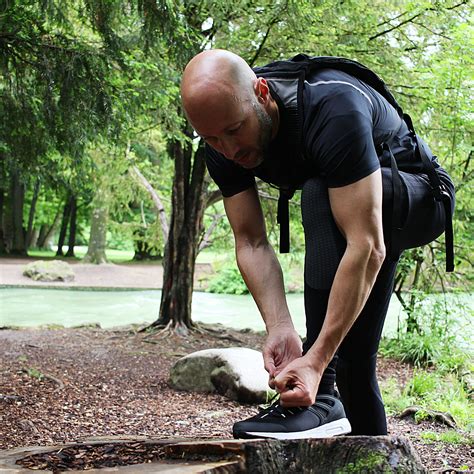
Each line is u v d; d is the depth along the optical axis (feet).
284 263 41.88
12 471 5.70
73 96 18.17
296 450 6.10
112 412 16.55
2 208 91.30
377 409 7.28
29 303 47.11
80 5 18.71
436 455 12.42
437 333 25.96
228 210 7.25
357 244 5.92
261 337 31.68
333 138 5.87
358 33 25.18
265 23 23.06
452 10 26.25
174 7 18.43
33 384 19.10
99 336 29.25
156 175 38.75
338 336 6.11
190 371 19.44
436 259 27.40
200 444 5.99
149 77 20.44
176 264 30.78
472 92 25.62
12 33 17.74
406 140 6.95
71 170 26.58
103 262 76.89
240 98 5.87
